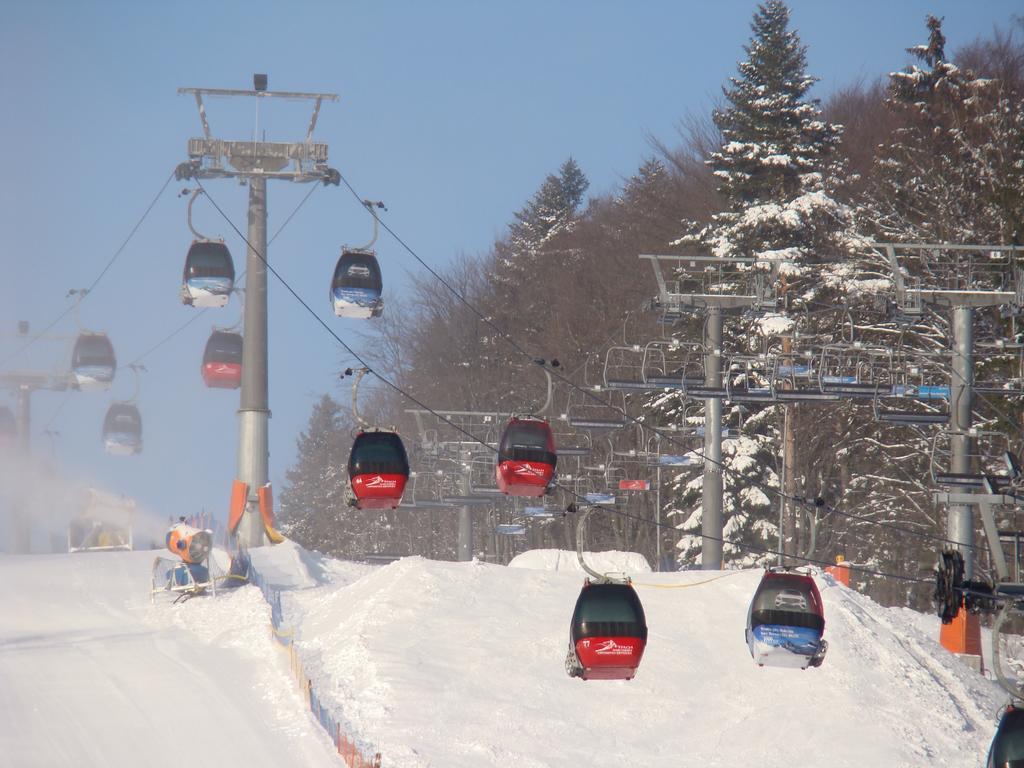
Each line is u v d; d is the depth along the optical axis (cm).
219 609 9319
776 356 10212
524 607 9106
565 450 11556
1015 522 12719
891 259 9900
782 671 8144
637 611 7244
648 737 7269
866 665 8244
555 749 7000
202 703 7212
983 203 14300
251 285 12144
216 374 13550
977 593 7169
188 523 9981
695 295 10394
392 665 7931
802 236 14750
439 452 13788
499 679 7869
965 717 7844
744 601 9244
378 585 9431
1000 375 12925
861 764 6975
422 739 6912
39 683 7544
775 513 14550
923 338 13650
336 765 6269
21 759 6291
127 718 6938
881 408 9938
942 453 9762
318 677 7844
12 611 9400
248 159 12094
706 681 8019
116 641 8562
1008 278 12988
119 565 11338
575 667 7275
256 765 6278
